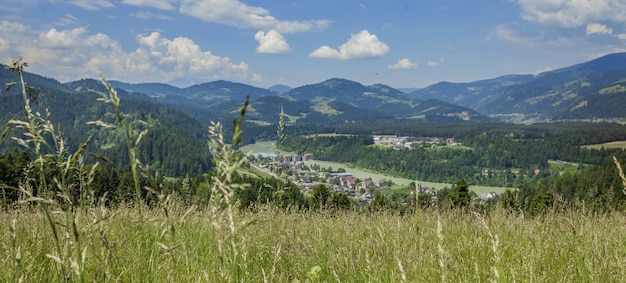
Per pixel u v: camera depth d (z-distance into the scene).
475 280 3.68
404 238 4.76
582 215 6.44
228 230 2.62
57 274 2.81
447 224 6.67
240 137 1.97
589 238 5.07
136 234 3.39
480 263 4.23
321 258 4.55
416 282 3.39
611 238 5.14
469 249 4.79
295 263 4.39
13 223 2.78
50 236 3.50
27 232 3.40
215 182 2.08
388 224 6.29
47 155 2.22
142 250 3.32
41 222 3.50
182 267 3.26
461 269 3.91
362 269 4.05
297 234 5.20
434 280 3.57
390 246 4.32
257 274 3.50
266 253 4.50
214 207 2.33
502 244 4.82
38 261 3.28
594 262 4.13
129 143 2.14
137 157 2.19
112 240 3.26
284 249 4.49
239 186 2.05
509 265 4.00
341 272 4.09
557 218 6.20
